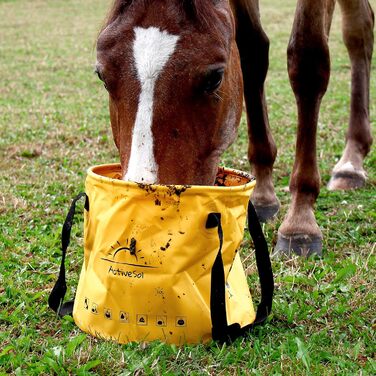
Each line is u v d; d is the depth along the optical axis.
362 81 5.05
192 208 2.35
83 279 2.65
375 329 2.71
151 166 2.32
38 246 3.68
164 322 2.44
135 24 2.40
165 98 2.32
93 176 2.51
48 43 15.50
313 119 3.67
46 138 6.55
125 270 2.42
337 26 16.78
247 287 2.82
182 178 2.40
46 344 2.57
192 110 2.41
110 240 2.43
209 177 2.59
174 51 2.35
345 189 4.82
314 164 3.71
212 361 2.40
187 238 2.36
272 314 2.78
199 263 2.42
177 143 2.37
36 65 12.32
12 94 9.48
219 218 2.37
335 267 3.41
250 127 4.19
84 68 11.97
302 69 3.58
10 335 2.70
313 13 3.48
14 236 3.86
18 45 15.15
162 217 2.36
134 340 2.47
